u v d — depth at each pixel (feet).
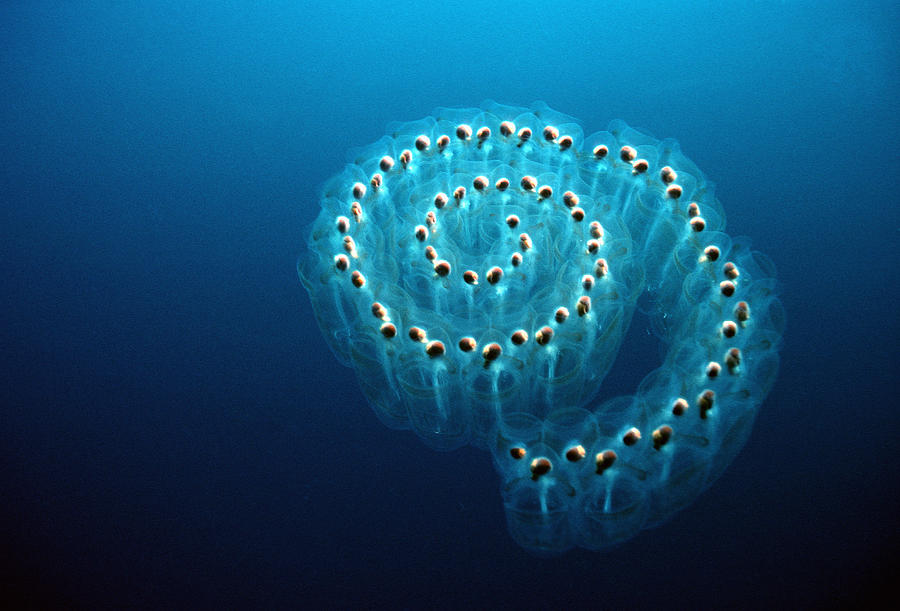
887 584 1.49
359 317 1.80
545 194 1.88
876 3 2.22
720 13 2.25
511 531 1.57
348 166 1.98
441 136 1.99
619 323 1.77
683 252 1.83
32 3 2.39
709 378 1.64
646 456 1.59
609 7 2.29
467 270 1.82
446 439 1.68
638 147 1.95
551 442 1.62
